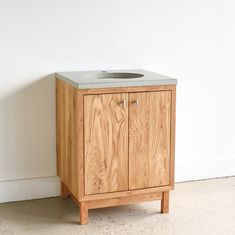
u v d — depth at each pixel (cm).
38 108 390
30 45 382
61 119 380
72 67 394
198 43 422
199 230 348
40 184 398
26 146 392
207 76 429
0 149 386
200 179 441
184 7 413
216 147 443
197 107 431
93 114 344
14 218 364
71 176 364
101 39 397
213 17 422
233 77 437
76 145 347
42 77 388
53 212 374
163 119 360
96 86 340
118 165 355
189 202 393
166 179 368
